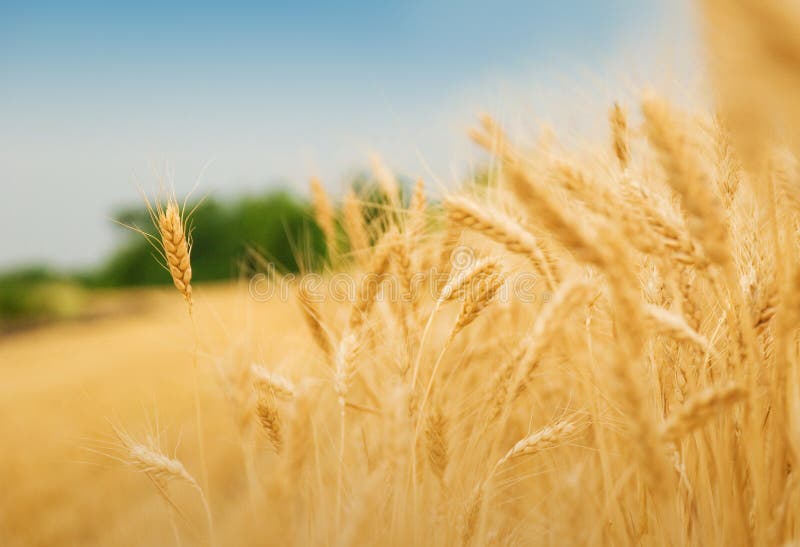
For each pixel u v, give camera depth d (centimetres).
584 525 90
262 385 88
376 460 90
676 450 83
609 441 91
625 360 72
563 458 98
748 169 72
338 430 100
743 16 50
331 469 96
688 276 82
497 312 103
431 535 88
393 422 82
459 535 88
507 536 94
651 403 86
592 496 90
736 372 77
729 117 65
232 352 82
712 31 54
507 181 75
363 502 80
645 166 89
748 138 67
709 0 51
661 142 73
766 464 79
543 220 73
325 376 94
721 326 83
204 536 86
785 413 78
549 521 95
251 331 90
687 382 83
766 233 80
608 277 73
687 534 85
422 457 87
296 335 97
